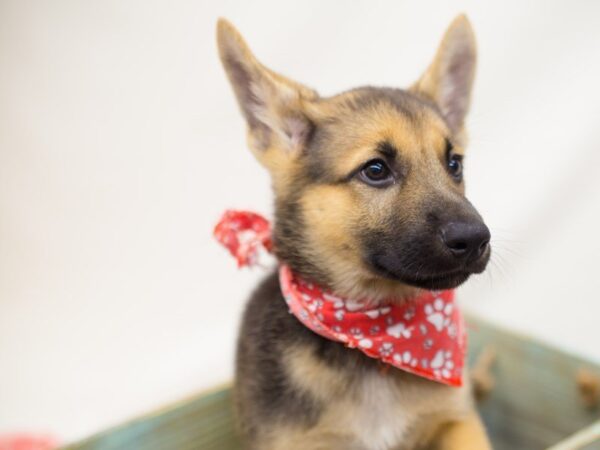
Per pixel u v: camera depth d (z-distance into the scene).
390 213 0.47
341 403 0.50
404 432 0.51
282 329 0.52
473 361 0.68
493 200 0.82
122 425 0.55
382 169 0.48
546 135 0.80
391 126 0.49
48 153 0.82
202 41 0.81
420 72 0.82
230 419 0.60
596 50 0.77
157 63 0.81
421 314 0.49
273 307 0.53
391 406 0.50
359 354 0.50
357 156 0.48
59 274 0.87
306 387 0.50
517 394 0.65
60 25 0.79
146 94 0.82
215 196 0.85
